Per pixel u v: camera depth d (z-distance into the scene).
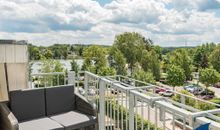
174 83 33.88
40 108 3.17
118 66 33.88
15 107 3.01
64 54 35.38
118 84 2.78
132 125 2.28
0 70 3.34
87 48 35.94
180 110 1.52
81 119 2.96
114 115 2.98
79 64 33.69
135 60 35.28
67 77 4.30
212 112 1.43
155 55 36.09
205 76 34.09
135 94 2.18
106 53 34.81
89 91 3.94
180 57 40.25
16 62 3.47
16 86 3.47
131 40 35.53
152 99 1.89
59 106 3.31
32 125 2.78
